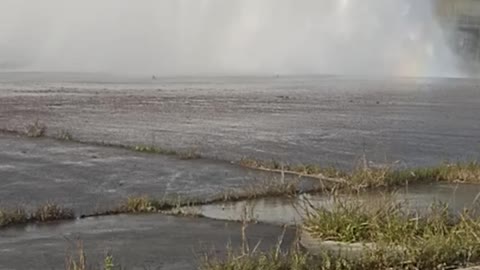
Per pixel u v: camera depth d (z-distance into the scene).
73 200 13.68
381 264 9.06
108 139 22.73
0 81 52.53
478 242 9.55
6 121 27.17
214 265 8.86
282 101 39.75
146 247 10.28
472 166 17.47
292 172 17.20
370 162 18.72
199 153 20.11
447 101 42.09
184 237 10.95
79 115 30.11
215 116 30.73
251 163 18.20
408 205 12.46
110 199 13.88
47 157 18.95
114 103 36.22
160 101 38.06
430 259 9.12
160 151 20.12
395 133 25.72
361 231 10.44
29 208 12.78
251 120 29.36
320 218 11.00
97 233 11.15
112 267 9.01
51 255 9.76
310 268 8.86
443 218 10.73
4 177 15.95
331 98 42.78
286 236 11.03
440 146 22.56
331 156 20.06
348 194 13.47
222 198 14.13
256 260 9.01
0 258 9.57
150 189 14.99
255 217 12.45
